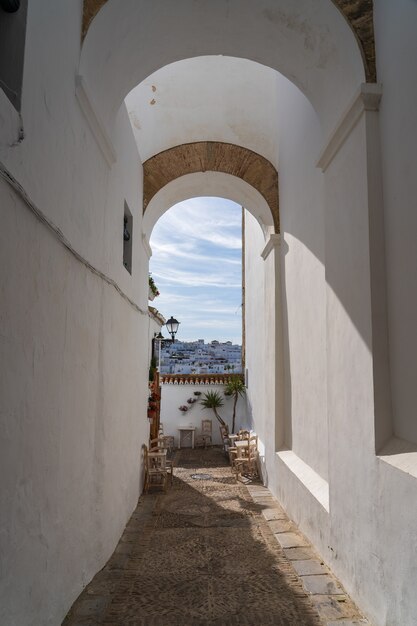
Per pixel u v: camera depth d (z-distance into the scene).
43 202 2.61
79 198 3.42
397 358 3.12
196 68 6.61
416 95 2.85
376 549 3.08
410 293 2.94
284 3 3.97
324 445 4.99
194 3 4.14
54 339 2.84
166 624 3.19
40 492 2.60
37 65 2.51
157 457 8.53
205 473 10.38
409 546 2.61
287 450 6.99
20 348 2.30
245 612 3.38
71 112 3.20
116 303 5.07
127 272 5.99
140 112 6.77
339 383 3.94
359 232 3.52
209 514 6.47
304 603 3.53
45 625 2.67
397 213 3.12
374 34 3.53
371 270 3.31
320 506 4.50
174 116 7.32
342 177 3.94
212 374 16.89
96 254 4.03
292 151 6.61
